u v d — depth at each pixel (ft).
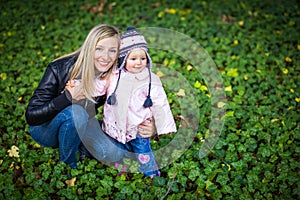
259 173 7.23
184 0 12.53
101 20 11.73
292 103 8.75
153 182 6.95
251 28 11.43
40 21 11.69
